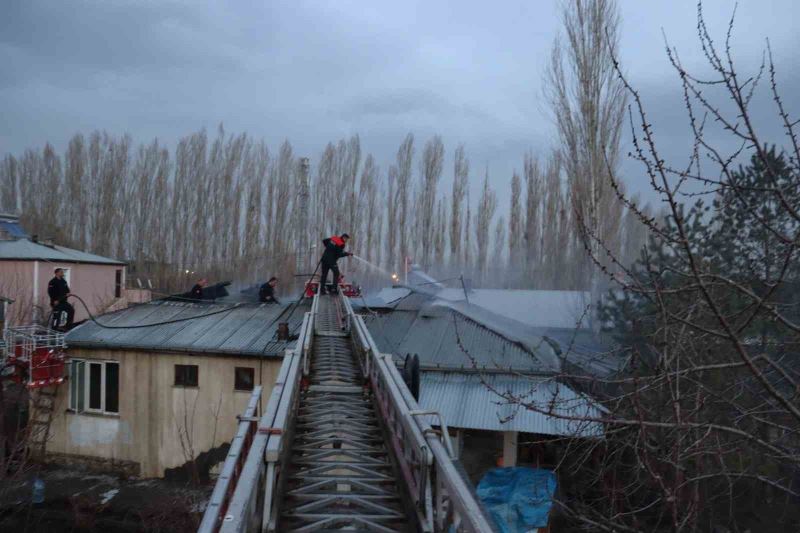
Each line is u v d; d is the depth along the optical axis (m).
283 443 5.11
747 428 6.11
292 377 6.00
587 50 14.52
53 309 17.48
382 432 6.48
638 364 6.81
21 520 13.48
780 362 5.84
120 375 15.80
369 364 8.02
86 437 15.84
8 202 40.06
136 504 13.67
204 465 14.95
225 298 22.53
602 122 14.45
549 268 31.61
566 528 10.18
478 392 11.80
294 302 18.64
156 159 38.44
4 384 16.34
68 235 38.81
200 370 15.23
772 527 6.70
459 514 3.21
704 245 6.80
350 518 4.60
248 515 3.31
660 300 4.64
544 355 12.55
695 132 4.43
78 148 39.19
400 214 35.78
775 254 5.97
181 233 37.66
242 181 37.19
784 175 5.78
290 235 36.53
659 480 4.67
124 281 28.16
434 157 35.78
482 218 35.53
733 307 6.20
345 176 36.59
